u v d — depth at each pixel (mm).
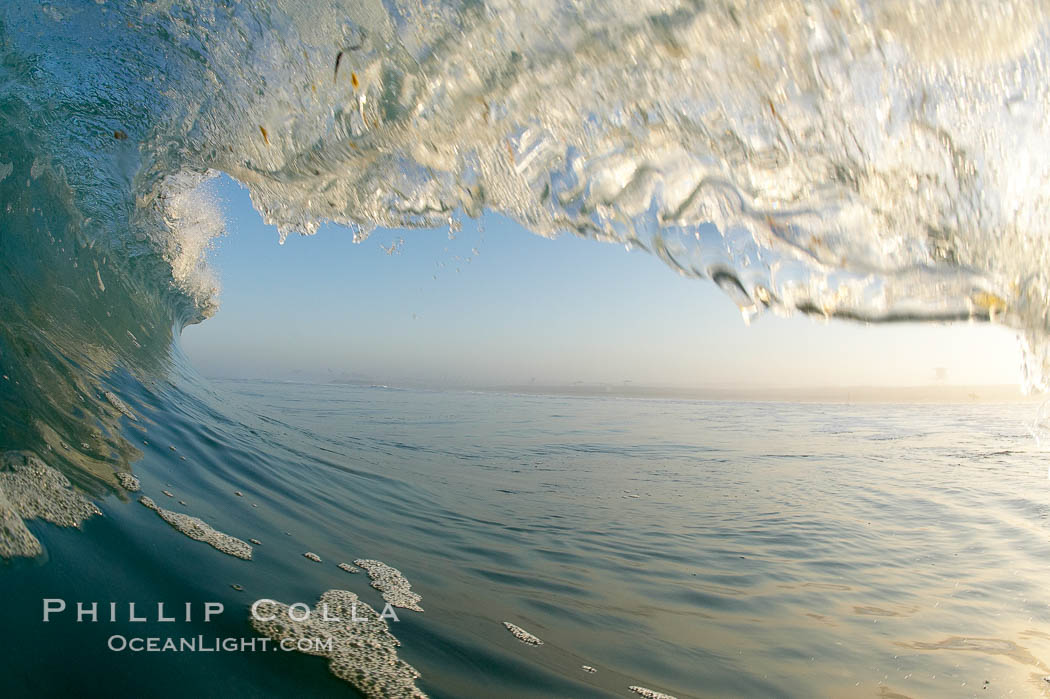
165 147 3377
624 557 3547
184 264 6418
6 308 2602
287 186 3307
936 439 9906
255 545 2279
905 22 1625
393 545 2996
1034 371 1688
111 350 3971
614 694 1870
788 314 2125
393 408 13352
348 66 2533
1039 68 1556
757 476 6461
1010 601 3041
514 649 2037
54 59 2992
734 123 1992
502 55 2213
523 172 2541
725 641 2475
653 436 10180
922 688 2180
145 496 2264
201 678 1382
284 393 15875
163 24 2812
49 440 2148
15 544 1522
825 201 1962
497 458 7035
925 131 1723
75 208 3531
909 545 3979
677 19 1866
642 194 2330
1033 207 1628
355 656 1688
